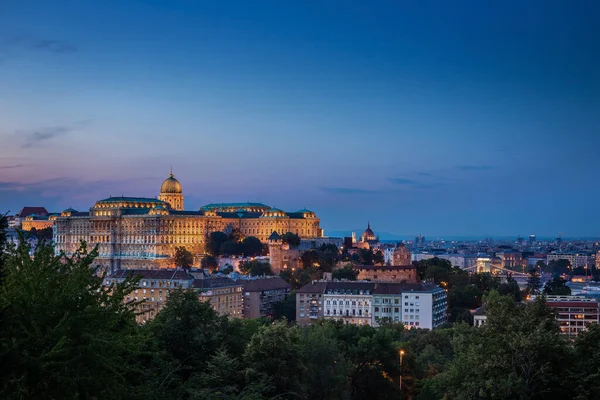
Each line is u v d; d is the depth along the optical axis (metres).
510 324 142.75
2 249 86.44
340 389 179.50
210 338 143.62
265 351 145.38
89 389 80.75
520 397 129.75
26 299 80.94
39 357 75.62
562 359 137.62
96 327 83.81
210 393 113.69
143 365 117.69
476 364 141.25
